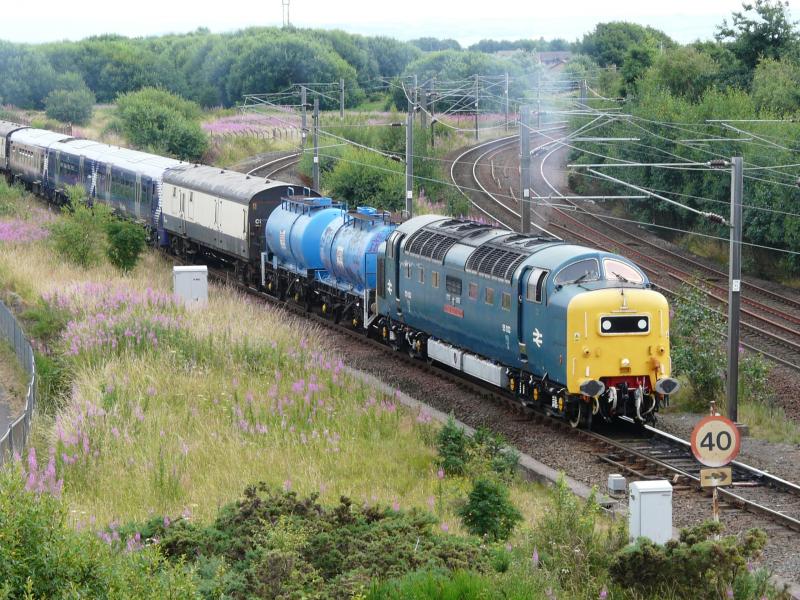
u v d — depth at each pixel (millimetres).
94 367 38938
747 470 30766
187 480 27688
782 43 94812
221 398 34812
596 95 106438
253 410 33812
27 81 168750
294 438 31328
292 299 57312
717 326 42344
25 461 29125
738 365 38562
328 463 29641
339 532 20688
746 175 67562
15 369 43125
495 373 38031
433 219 44594
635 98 98500
